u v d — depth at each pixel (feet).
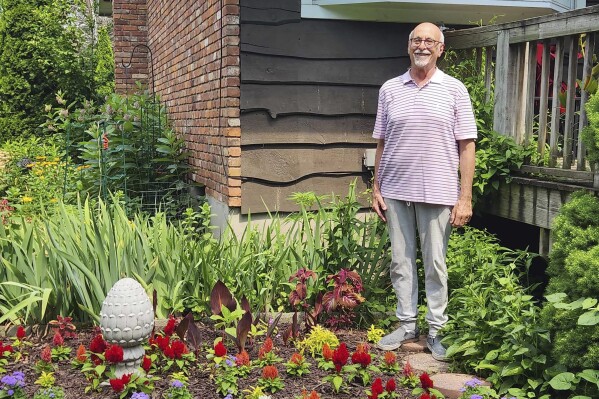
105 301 10.37
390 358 11.51
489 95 16.72
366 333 13.80
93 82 41.42
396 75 19.03
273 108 18.06
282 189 18.45
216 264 14.58
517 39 15.37
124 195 21.74
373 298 14.83
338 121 18.69
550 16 14.19
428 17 18.88
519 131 15.87
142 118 25.21
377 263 15.57
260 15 17.62
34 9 38.99
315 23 18.10
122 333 10.21
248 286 14.39
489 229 18.52
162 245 15.24
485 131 16.05
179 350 10.85
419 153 12.01
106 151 23.93
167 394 10.12
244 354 11.11
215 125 19.47
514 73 15.78
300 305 13.74
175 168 22.98
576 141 17.15
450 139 12.00
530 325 10.85
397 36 18.90
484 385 10.54
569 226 10.71
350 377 10.82
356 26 18.47
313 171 18.63
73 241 14.14
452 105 11.93
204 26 20.58
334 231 14.75
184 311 14.03
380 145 13.06
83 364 11.19
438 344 12.34
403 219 12.60
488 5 18.26
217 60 18.89
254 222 18.35
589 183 13.57
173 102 26.94
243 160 18.03
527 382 10.52
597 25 12.87
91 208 15.76
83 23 46.68
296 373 11.16
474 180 15.69
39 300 13.02
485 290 12.62
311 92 18.33
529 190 14.93
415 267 13.00
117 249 14.37
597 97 10.72
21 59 38.40
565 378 9.48
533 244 18.51
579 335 9.72
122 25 34.91
